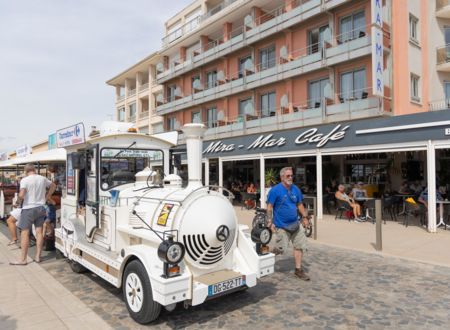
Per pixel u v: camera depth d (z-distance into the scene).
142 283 4.15
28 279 5.91
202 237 4.41
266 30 21.39
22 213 6.91
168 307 4.04
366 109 16.02
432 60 18.72
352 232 10.62
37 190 7.01
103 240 5.44
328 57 17.83
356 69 17.52
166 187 5.41
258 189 19.95
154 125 36.91
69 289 5.52
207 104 27.02
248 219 14.51
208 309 4.73
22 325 4.11
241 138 17.72
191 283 3.98
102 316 4.50
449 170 16.31
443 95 19.09
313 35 19.92
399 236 9.91
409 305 4.85
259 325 4.24
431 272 6.44
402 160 17.19
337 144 13.32
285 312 4.62
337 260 7.37
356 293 5.34
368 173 18.48
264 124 20.67
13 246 8.62
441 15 18.86
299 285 5.72
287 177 5.84
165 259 3.79
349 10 17.69
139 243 4.80
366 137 12.41
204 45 27.67
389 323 4.29
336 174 19.50
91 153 5.77
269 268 4.85
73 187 6.69
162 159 6.49
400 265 6.93
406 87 16.66
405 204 12.77
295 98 20.31
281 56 20.61
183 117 29.64
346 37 17.83
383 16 16.33
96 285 5.71
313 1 18.64
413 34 17.89
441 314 4.54
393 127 11.60
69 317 4.36
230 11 24.03
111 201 5.28
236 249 4.93
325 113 17.58
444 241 9.16
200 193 4.57
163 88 32.34
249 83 22.42
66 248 6.56
